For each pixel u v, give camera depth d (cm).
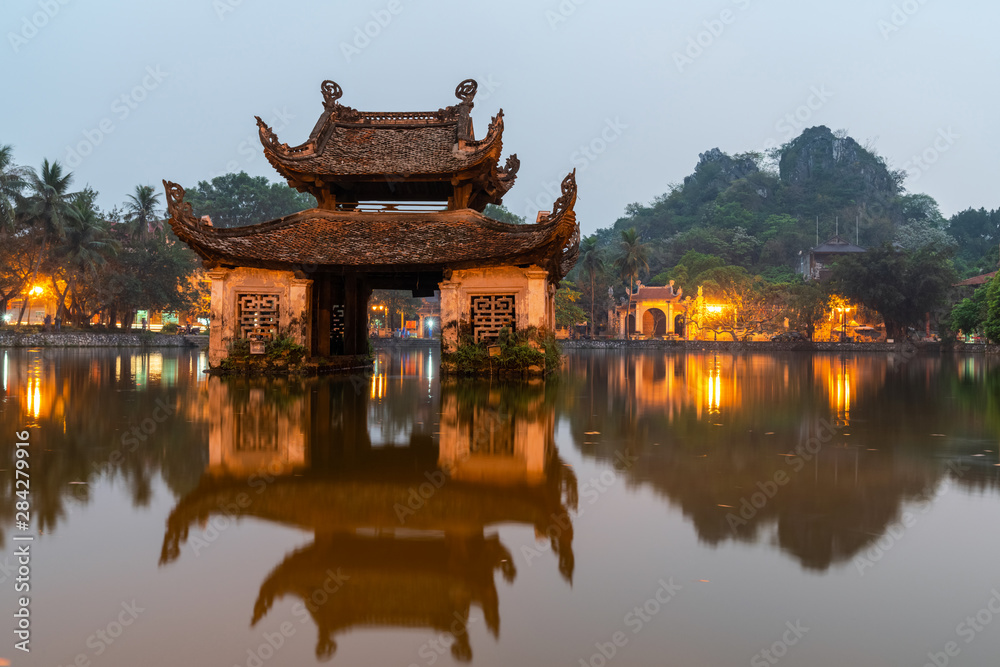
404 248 2327
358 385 2033
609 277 10969
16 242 5725
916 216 17038
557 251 2200
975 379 2558
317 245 2352
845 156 18050
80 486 718
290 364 2341
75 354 4238
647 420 1277
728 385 2200
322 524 591
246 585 457
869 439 1049
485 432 1117
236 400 1574
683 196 18812
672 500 670
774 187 17638
